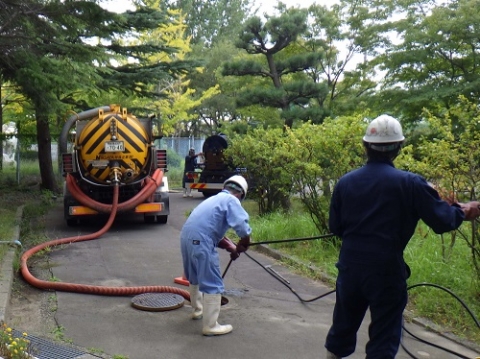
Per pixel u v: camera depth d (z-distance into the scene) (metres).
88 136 11.51
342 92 19.20
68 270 8.05
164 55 26.98
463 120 6.33
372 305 3.89
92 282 7.46
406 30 15.66
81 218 12.73
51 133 20.00
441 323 5.92
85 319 5.99
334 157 8.92
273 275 7.70
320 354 5.18
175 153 31.89
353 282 3.94
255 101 15.80
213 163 18.80
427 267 6.91
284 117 15.49
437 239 8.18
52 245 9.60
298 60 16.05
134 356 5.04
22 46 11.61
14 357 4.36
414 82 15.58
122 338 5.47
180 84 32.41
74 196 11.48
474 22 14.34
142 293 6.85
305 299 6.90
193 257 5.55
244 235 5.55
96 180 11.76
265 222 10.50
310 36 18.70
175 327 5.80
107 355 5.03
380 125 4.02
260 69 16.31
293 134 9.99
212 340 5.46
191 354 5.12
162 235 11.14
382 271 3.83
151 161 11.95
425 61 15.16
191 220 5.61
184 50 29.31
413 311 6.24
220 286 5.60
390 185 3.86
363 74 18.56
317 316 6.28
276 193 12.71
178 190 23.03
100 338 5.46
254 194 13.87
